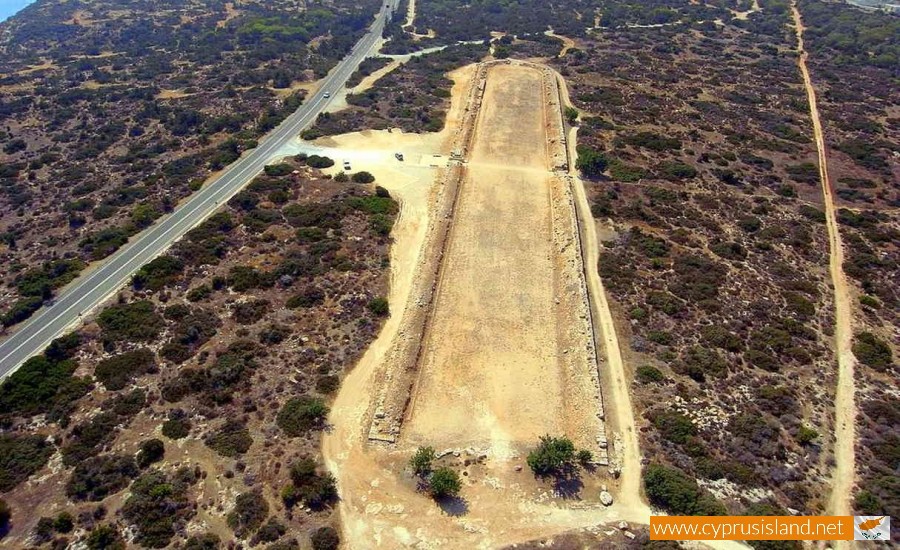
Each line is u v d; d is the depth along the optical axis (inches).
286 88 6018.7
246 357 2485.2
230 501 1919.3
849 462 2065.7
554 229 3427.7
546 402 2370.8
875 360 2493.8
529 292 2965.1
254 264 3125.0
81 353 2514.8
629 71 5915.4
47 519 1819.6
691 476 2010.3
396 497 1975.9
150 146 4687.5
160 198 3826.3
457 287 2977.4
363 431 2215.8
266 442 2132.1
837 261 3184.1
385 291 2977.4
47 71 6638.8
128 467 1995.6
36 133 4931.1
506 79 5629.9
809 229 3442.4
